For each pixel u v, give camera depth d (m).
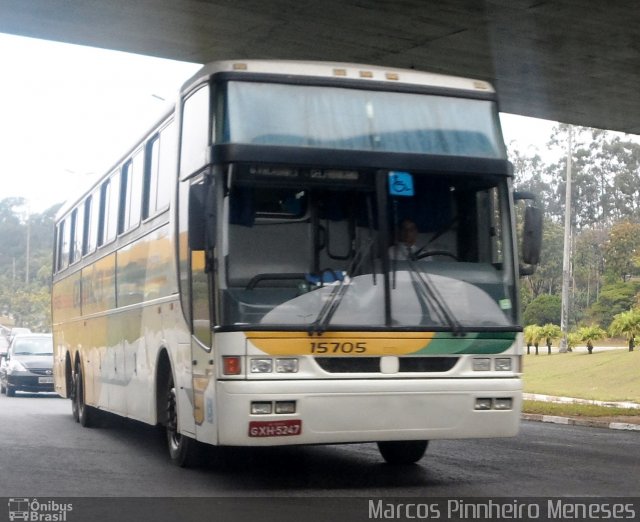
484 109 9.96
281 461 11.80
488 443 13.96
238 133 9.22
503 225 9.72
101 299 15.30
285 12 17.08
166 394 11.59
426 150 9.59
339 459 11.98
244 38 18.69
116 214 14.33
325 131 9.41
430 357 9.22
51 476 10.56
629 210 69.75
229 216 9.05
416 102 9.75
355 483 9.98
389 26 17.81
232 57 20.14
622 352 38.66
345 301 9.08
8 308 108.25
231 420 8.80
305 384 8.85
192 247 9.05
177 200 10.61
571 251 70.25
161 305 11.32
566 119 24.94
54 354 21.03
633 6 16.36
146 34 18.48
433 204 9.53
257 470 11.02
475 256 9.59
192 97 10.23
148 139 12.43
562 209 71.31
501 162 9.78
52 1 16.58
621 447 13.75
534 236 9.73
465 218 9.61
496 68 20.42
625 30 17.64
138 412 12.55
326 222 9.22
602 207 70.94
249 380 8.80
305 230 9.16
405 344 9.12
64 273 19.58
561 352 45.16
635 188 69.62
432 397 9.15
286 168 9.23
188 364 10.05
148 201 12.35
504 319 9.49
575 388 29.20
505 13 16.91
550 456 12.36
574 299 69.56
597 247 70.69
